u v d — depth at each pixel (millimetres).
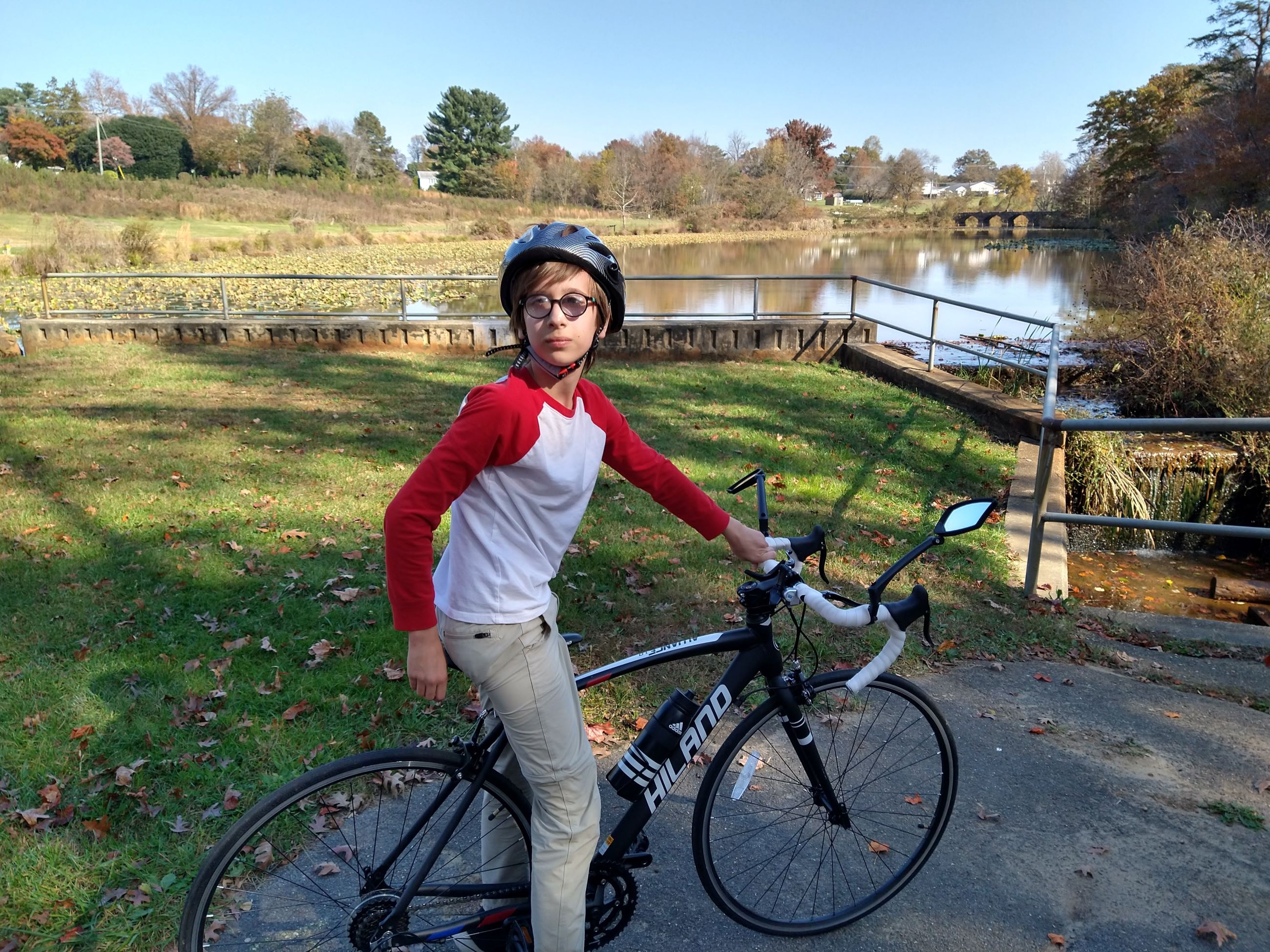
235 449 6922
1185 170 32500
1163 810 2904
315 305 19266
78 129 74062
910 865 2482
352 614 4141
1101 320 12172
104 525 5246
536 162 89125
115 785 2859
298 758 3047
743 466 6680
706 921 2414
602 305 1729
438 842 1976
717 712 2123
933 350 9891
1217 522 7465
